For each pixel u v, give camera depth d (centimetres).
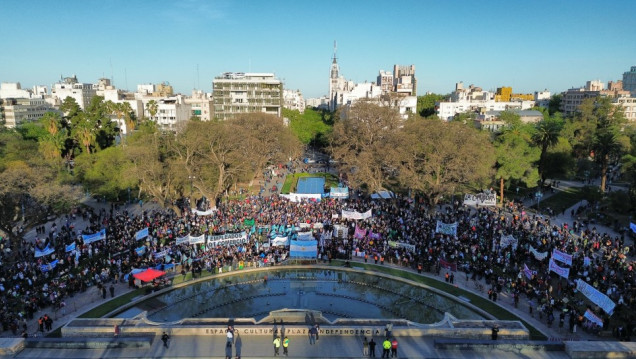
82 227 7256
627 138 10962
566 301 4344
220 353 3591
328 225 6812
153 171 7300
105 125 12319
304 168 14262
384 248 6025
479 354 3600
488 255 5650
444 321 4041
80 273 5066
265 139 10338
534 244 5831
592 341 3634
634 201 7231
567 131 12400
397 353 3591
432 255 5719
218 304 4928
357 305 4947
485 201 7419
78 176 8756
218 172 8669
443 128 7475
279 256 5894
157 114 18362
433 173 7856
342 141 10238
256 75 18938
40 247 5672
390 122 9856
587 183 11456
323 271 5662
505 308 4550
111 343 3628
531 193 9975
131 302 4678
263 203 8244
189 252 5791
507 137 8881
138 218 7200
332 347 3681
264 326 3900
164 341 3638
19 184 5506
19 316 4122
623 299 4412
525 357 3544
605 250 5747
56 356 3519
